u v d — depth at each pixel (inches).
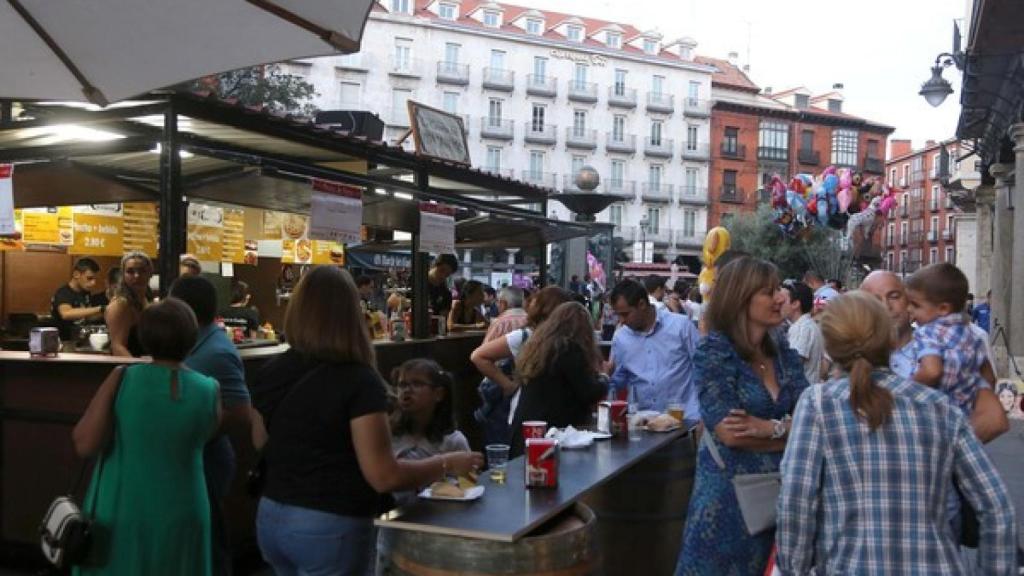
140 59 131.2
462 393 357.4
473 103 2507.4
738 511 125.8
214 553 163.9
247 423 160.7
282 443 119.4
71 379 198.8
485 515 118.0
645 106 2714.1
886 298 165.0
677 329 226.1
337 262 534.0
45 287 438.3
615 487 175.6
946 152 1021.8
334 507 116.5
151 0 116.3
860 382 99.7
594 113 2657.5
